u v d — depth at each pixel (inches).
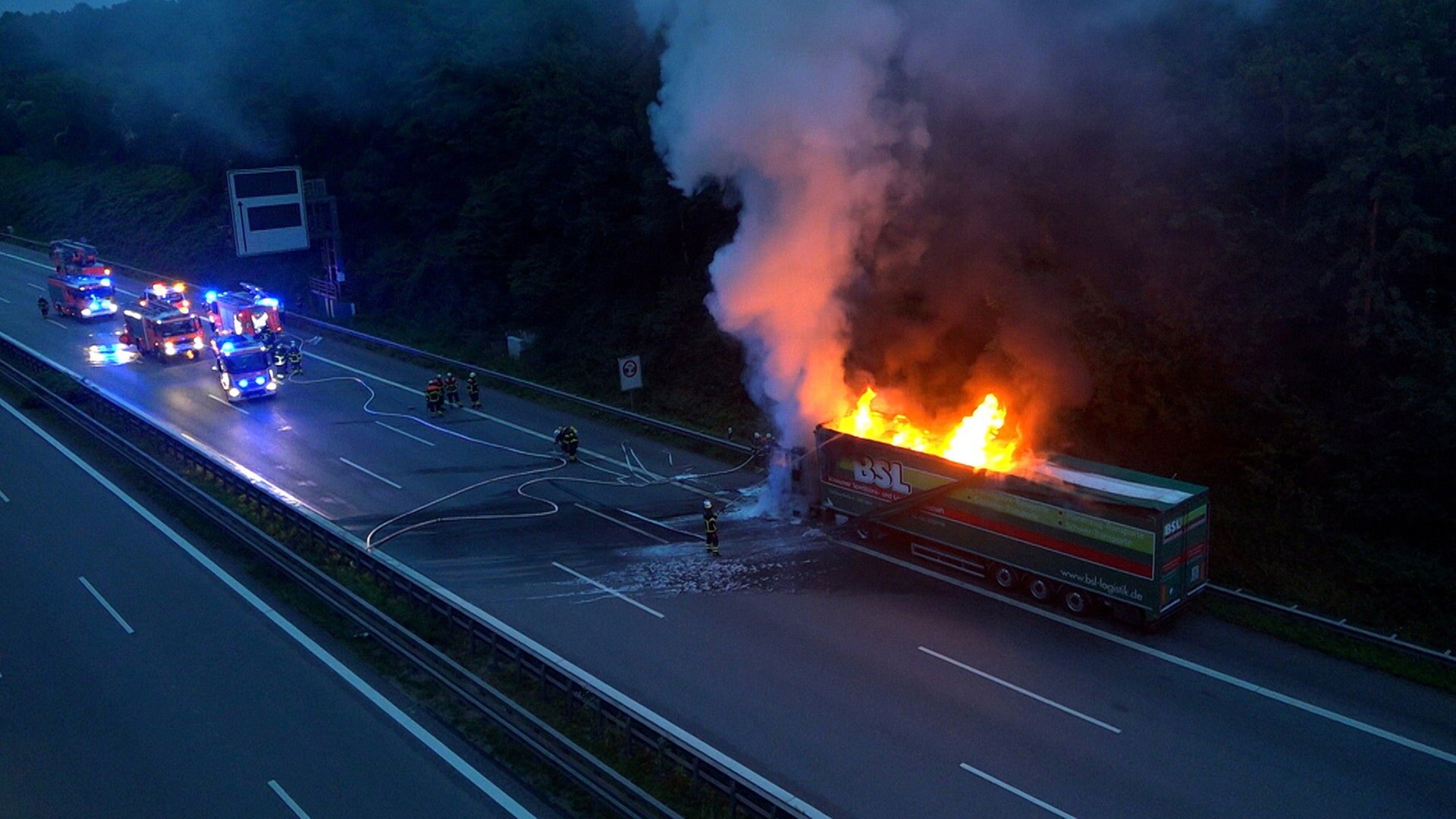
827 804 659.4
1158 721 751.7
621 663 845.8
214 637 898.1
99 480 1315.2
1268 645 866.8
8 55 4687.5
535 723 721.6
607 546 1096.2
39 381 1737.2
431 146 2306.8
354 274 2425.0
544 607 952.3
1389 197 1024.2
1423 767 700.7
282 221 2188.7
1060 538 911.0
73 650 874.8
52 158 4023.1
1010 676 815.1
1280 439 1095.0
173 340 1925.4
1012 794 668.7
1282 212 1130.0
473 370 1807.3
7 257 3117.6
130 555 1076.5
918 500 1012.5
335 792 681.0
